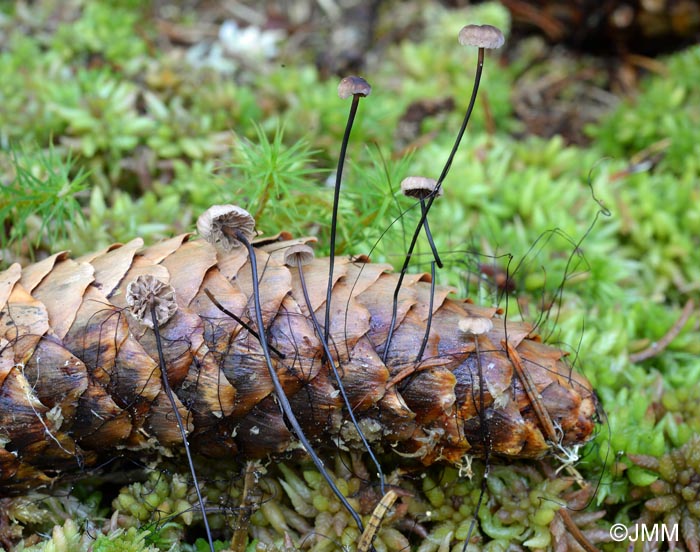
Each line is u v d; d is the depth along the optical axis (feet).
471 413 0.97
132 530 0.98
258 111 1.27
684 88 1.39
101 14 1.38
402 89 1.41
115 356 0.95
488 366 0.97
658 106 1.34
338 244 1.09
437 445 0.98
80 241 1.11
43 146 1.22
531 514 1.01
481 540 1.00
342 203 1.10
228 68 1.40
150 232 1.13
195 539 1.02
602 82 1.54
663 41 1.55
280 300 0.96
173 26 1.55
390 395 0.96
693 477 1.02
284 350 0.96
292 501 1.01
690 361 1.13
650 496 1.03
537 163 1.30
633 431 1.04
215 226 0.96
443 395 0.96
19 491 0.99
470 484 1.02
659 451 1.03
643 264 1.21
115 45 1.32
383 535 0.99
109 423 0.96
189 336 0.95
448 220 1.20
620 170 1.29
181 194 1.21
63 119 1.22
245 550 0.99
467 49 1.46
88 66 1.32
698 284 1.18
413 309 0.98
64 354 0.95
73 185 1.08
